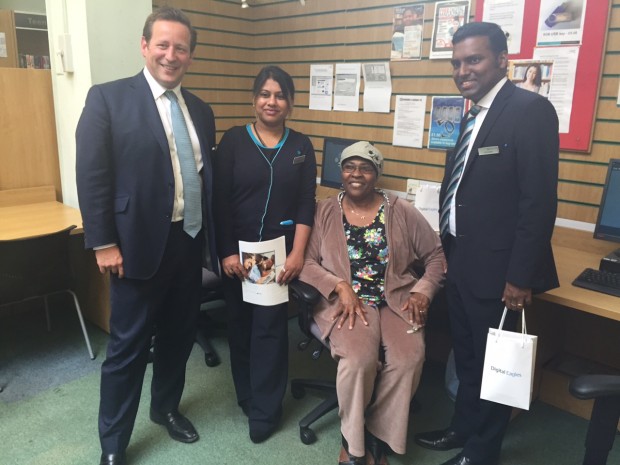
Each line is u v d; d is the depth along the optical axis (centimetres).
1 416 223
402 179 305
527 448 213
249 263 200
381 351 201
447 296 193
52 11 286
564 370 241
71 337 297
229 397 245
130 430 196
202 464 199
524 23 237
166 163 177
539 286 162
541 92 238
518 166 158
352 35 313
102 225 171
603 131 226
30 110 304
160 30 169
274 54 361
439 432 215
